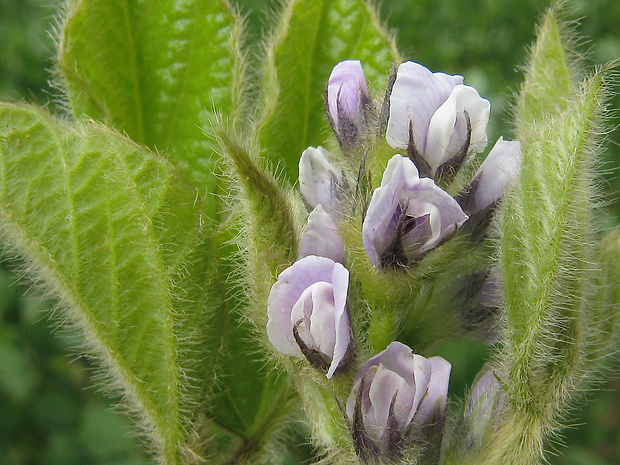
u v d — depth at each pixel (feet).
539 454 0.20
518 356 0.20
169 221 0.20
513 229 0.20
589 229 0.20
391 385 0.20
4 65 0.55
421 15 0.57
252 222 0.20
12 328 0.45
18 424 0.44
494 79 0.55
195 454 0.21
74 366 0.47
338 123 0.22
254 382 0.23
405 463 0.20
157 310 0.21
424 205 0.20
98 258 0.20
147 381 0.21
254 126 0.24
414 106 0.20
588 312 0.21
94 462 0.42
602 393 0.48
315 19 0.25
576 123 0.19
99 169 0.20
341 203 0.21
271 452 0.24
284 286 0.20
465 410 0.21
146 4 0.23
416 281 0.21
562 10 0.23
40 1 0.57
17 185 0.20
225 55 0.24
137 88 0.24
